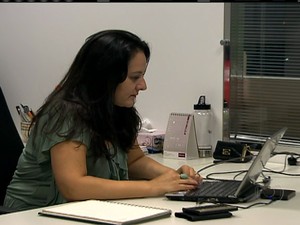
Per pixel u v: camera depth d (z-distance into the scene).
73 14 3.67
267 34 2.97
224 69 3.06
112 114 2.17
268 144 2.06
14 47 4.05
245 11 3.00
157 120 3.32
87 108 2.12
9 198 2.28
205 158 3.04
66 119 2.09
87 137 2.11
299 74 2.91
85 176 2.06
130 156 2.47
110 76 2.13
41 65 3.90
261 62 3.00
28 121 3.60
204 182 2.30
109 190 2.03
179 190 2.11
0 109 2.48
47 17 3.82
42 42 3.87
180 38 3.19
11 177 2.46
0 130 2.45
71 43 3.71
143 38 3.34
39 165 2.20
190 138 3.01
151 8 3.29
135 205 1.91
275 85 2.98
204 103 3.11
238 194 2.01
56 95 2.19
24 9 3.94
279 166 2.78
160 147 3.19
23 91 4.04
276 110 2.99
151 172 2.43
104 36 2.17
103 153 2.16
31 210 1.90
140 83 2.20
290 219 1.78
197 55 3.14
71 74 2.20
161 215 1.78
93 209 1.83
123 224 1.67
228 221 1.75
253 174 2.08
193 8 3.12
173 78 3.24
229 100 3.09
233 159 2.80
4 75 4.14
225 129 3.10
